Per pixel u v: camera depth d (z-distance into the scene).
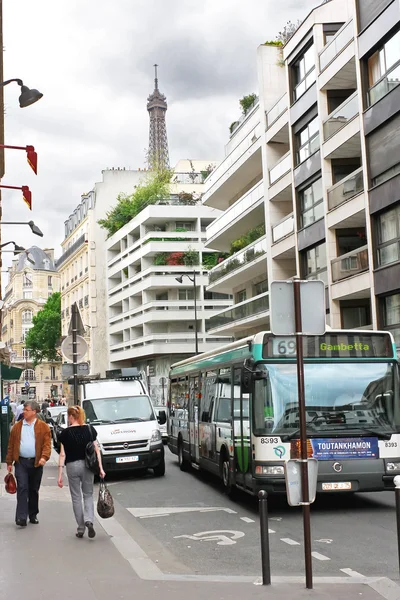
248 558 9.37
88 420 20.50
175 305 70.56
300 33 36.84
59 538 10.31
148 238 71.75
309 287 7.64
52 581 7.68
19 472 11.39
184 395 21.69
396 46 28.14
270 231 41.53
